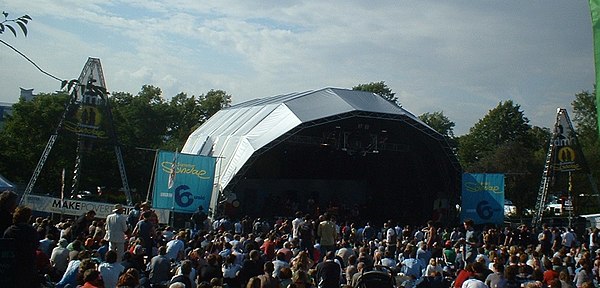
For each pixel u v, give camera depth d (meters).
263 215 46.72
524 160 59.84
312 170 49.44
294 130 37.19
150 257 17.42
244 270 14.41
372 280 10.71
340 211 45.72
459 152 84.31
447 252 21.06
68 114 33.50
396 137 43.44
